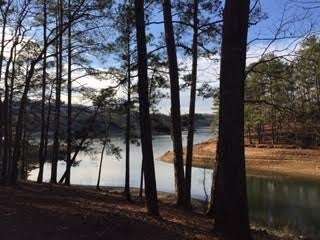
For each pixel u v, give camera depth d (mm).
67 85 28859
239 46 11195
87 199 17891
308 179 54906
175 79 19203
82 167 64625
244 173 11367
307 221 27906
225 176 11328
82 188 28547
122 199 21656
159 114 24469
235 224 11273
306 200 38281
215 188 17359
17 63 25172
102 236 10742
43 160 30875
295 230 23031
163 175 57688
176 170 19703
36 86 27828
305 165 63656
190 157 19984
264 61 16875
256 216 29703
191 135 20000
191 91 19906
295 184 50719
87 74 34250
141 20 13398
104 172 58969
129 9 17000
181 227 12516
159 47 20516
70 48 26141
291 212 32000
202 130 147625
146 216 13289
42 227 10836
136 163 69438
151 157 13820
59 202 14367
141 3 13414
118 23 20625
